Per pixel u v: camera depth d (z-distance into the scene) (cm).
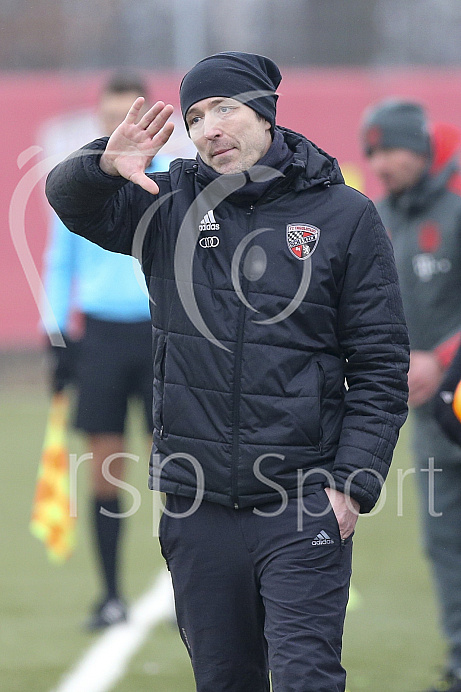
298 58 5375
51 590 2345
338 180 1190
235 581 1179
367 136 1809
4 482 3628
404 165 1762
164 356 1195
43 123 5338
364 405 1173
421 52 5350
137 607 2173
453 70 5328
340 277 1172
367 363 1179
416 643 1938
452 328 1788
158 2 5428
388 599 2239
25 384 5606
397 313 1188
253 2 5400
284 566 1145
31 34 5412
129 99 2055
